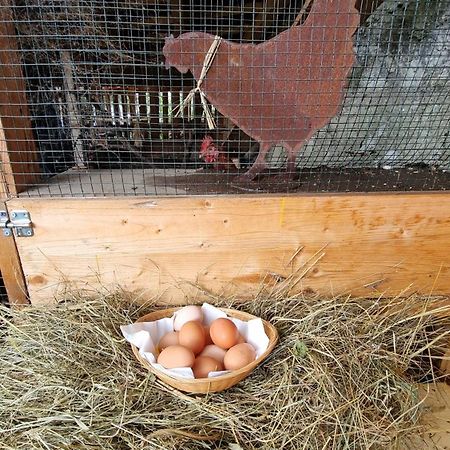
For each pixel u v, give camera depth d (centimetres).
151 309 127
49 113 147
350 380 104
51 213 114
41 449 86
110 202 114
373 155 164
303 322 118
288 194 118
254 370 106
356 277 129
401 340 122
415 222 122
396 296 132
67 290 124
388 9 161
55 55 140
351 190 124
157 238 119
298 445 90
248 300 129
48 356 106
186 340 105
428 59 162
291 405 96
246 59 111
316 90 114
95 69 148
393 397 108
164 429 90
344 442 93
